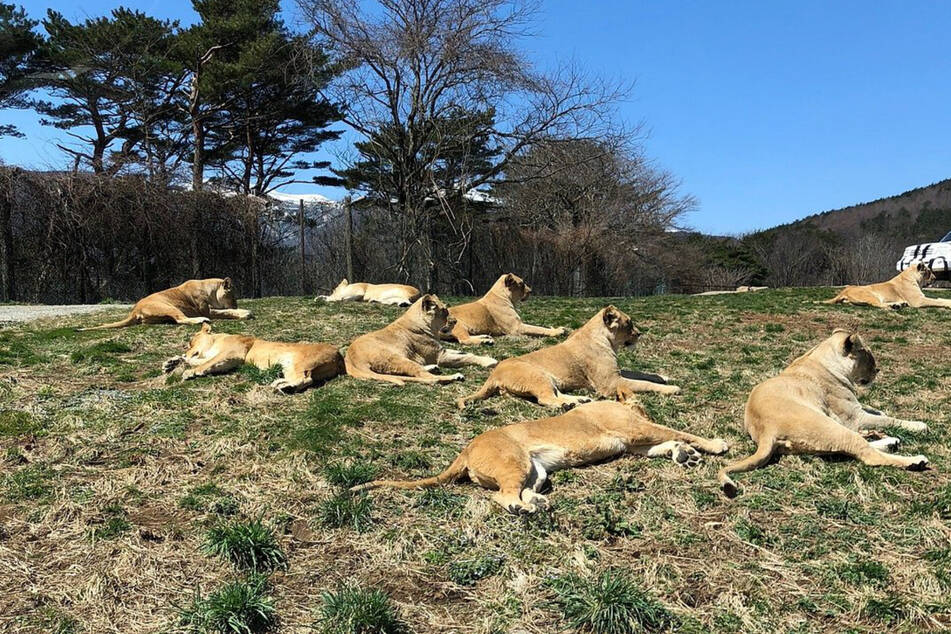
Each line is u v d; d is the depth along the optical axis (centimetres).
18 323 1215
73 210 1842
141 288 1983
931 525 460
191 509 500
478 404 730
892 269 4344
